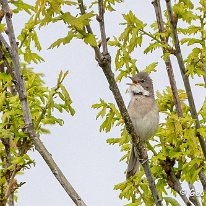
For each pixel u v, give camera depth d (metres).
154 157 11.20
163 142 11.82
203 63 10.73
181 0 10.90
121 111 8.70
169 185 11.33
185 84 10.84
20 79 8.19
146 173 9.48
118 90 8.28
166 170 11.34
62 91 9.46
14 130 10.61
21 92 8.17
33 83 11.56
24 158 10.66
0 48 8.48
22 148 10.70
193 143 10.78
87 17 7.75
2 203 10.27
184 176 11.73
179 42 10.71
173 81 11.82
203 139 11.00
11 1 11.82
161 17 11.89
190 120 10.80
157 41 10.76
